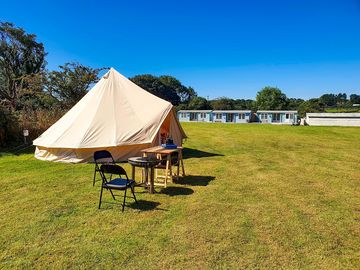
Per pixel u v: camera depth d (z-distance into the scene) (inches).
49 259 121.6
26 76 837.8
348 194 213.9
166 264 118.3
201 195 207.3
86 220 161.5
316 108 1919.3
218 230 149.6
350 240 140.4
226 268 115.9
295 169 302.5
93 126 320.2
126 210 176.9
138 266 116.9
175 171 284.5
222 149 458.0
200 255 125.2
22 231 147.5
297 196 207.9
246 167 310.3
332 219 165.6
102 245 133.4
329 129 935.0
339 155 402.3
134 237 141.3
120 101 343.9
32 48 1155.9
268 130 875.4
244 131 830.5
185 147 478.3
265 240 139.1
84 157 318.3
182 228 151.6
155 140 336.2
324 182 248.5
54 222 158.9
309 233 147.2
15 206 183.0
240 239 139.9
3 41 1066.1
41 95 776.9
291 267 117.0
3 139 425.7
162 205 185.9
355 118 1285.7
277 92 2303.2
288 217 167.6
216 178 259.0
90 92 366.3
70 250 128.9
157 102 364.8
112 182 180.5
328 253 128.0
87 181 243.1
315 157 383.6
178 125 398.0
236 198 201.5
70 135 321.7
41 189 219.8
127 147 321.1
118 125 323.3
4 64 1086.4
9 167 296.2
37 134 495.8
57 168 291.4
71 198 199.2
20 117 490.3
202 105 2290.8
